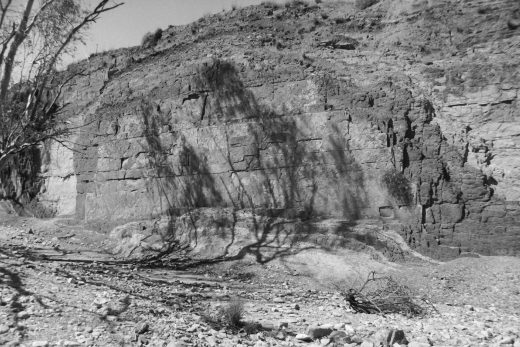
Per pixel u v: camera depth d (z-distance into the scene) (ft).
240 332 25.02
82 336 21.43
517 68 44.09
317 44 55.36
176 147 57.82
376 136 45.93
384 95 47.34
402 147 44.75
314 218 47.39
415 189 43.55
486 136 43.78
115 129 64.13
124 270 44.50
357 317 29.86
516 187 41.29
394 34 53.06
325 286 39.83
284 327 26.30
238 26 63.82
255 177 51.57
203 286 38.73
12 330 21.33
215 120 55.83
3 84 41.78
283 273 43.16
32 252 51.03
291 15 61.98
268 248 46.73
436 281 37.29
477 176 42.27
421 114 45.75
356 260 42.16
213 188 54.13
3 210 74.95
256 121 52.80
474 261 39.29
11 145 43.60
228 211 52.03
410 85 47.88
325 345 23.16
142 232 56.24
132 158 61.41
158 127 60.03
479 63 46.21
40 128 49.93
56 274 35.42
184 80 59.62
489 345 23.43
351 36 55.62
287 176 49.73
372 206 44.88
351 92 48.85
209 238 51.06
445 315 30.63
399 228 43.04
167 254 51.49
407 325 27.96
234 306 26.71
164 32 72.90
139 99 64.08
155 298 30.94
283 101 51.80
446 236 41.75
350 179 46.37
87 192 65.87
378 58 51.57
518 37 45.68
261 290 38.52
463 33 48.85
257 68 55.01
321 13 60.75
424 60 49.49
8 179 78.89
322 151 48.32
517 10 46.65
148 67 67.56
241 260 46.70
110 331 22.49
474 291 35.19
